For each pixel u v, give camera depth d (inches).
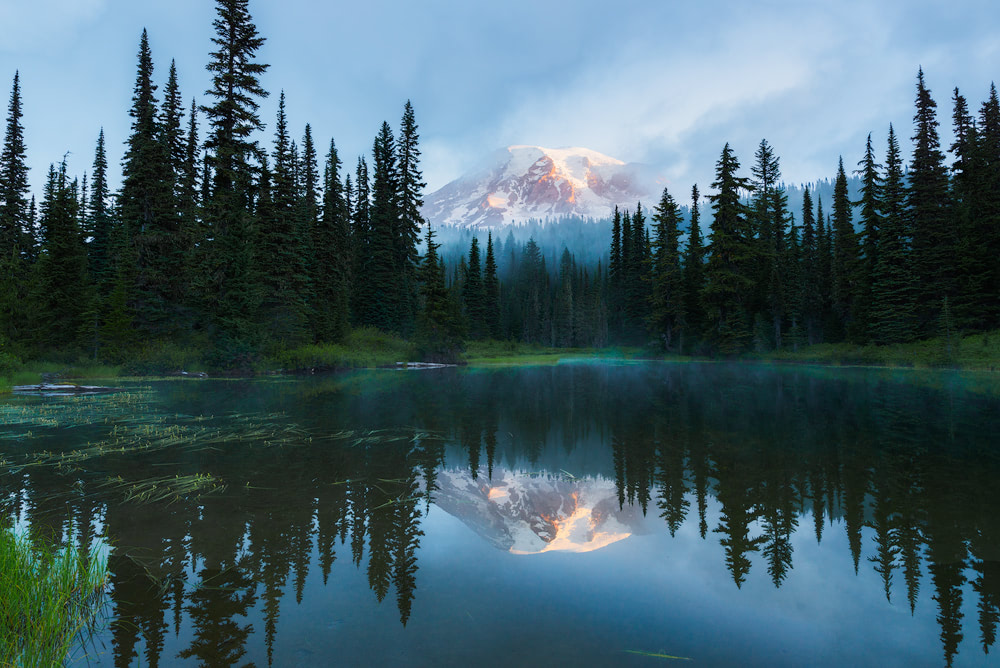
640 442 338.3
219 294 956.0
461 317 1529.3
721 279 1551.4
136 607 125.0
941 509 198.1
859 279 1466.5
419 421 423.2
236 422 409.7
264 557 155.3
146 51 1242.0
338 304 1354.6
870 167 1462.8
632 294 2266.2
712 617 119.1
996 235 1225.4
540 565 150.6
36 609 119.9
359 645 105.3
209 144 1027.3
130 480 240.8
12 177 1422.2
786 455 296.7
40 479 241.8
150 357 891.4
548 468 269.3
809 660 101.4
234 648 105.1
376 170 1788.9
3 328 843.4
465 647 104.8
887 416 442.0
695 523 187.5
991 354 1068.5
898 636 111.0
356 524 185.2
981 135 1365.7
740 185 1558.8
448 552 160.1
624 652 103.1
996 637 110.6
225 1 1010.7
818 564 150.8
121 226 1236.5
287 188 1214.3
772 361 1462.8
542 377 962.1
